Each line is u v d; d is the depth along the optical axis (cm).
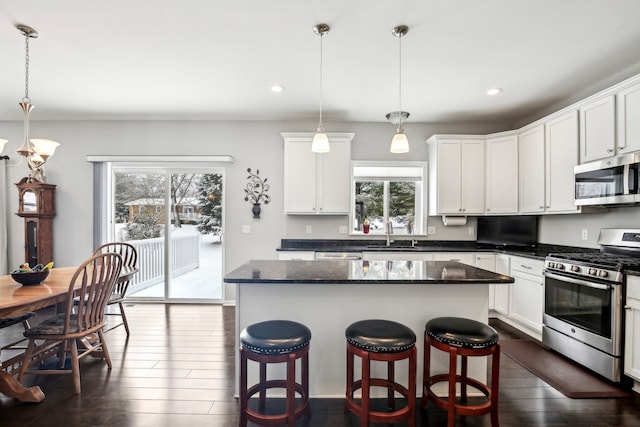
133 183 439
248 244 430
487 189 395
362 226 443
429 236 432
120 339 303
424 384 193
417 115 402
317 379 207
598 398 207
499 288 362
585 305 244
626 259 245
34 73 288
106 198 426
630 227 274
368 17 208
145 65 274
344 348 207
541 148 338
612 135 258
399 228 445
